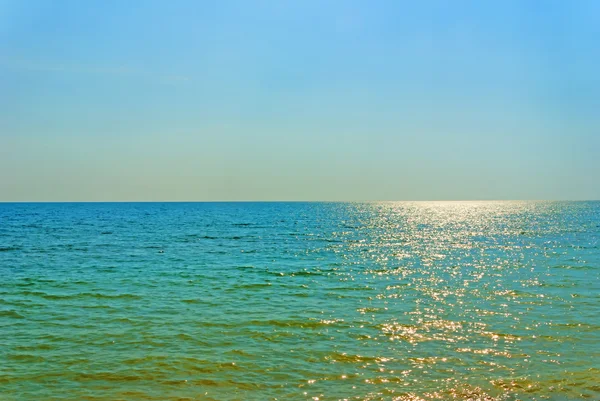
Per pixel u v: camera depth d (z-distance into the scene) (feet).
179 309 70.44
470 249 158.81
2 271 106.01
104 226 273.33
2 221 325.83
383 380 43.98
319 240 193.77
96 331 59.00
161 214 481.87
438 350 51.90
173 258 131.23
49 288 86.02
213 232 230.89
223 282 93.45
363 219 395.75
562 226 281.13
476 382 43.29
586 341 54.60
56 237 195.62
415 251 153.58
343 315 66.85
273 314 67.41
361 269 112.27
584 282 92.07
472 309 70.18
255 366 47.44
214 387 42.68
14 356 50.14
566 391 41.24
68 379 44.37
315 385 43.01
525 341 54.75
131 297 78.69
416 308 71.10
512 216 446.19
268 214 493.77
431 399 40.04
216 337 56.70
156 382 43.73
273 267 115.03
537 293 81.66
